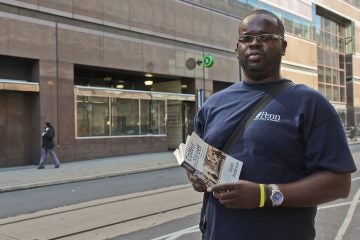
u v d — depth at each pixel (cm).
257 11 254
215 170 231
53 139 1903
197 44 2858
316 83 4409
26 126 2019
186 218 862
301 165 234
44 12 2006
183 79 2853
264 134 232
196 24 2862
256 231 229
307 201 223
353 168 227
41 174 1650
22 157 2002
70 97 2106
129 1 2412
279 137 230
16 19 1905
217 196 222
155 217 877
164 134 2620
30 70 2011
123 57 2369
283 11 3897
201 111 273
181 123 2853
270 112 236
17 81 1920
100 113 2269
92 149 2206
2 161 1936
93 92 2219
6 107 1958
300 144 232
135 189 1272
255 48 245
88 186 1384
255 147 232
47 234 767
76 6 2141
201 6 2903
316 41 4466
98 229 792
